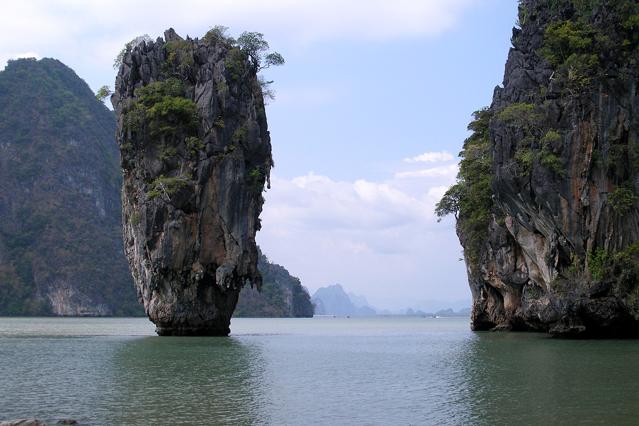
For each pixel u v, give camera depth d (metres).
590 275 51.78
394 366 39.62
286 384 31.89
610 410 24.22
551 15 58.22
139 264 67.00
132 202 68.19
